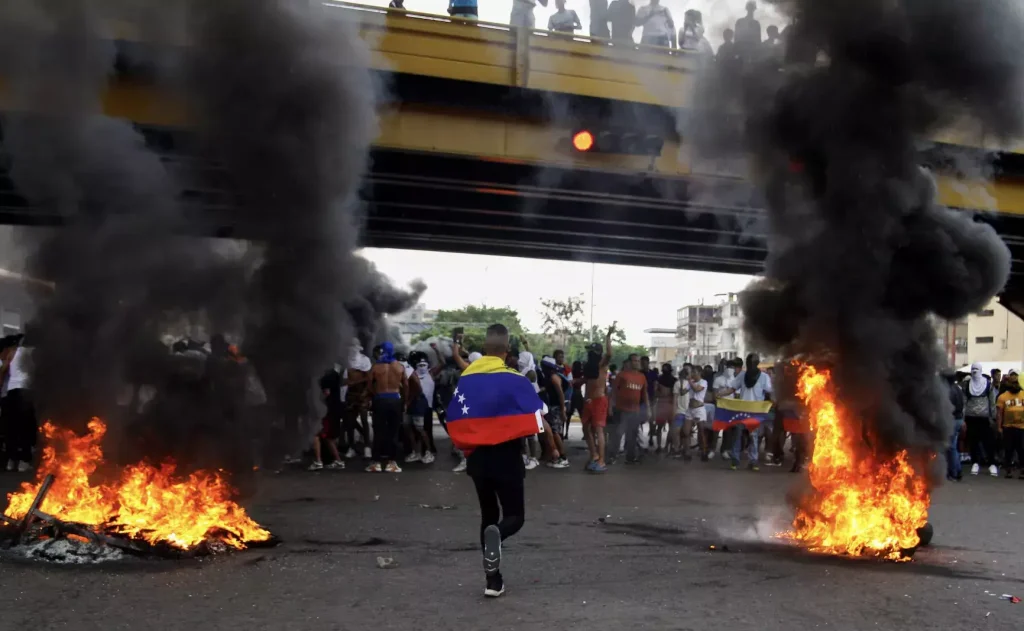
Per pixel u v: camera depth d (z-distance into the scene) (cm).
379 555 575
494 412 475
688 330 4466
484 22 1123
